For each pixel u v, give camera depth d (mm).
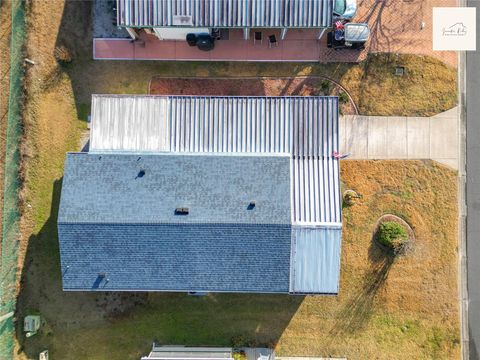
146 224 24938
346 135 29578
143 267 25766
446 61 29594
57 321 29203
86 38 29547
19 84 29000
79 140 29453
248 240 25234
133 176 25844
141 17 26703
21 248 29141
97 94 27000
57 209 29312
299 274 26016
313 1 26578
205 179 25844
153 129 26703
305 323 29203
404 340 29078
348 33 28172
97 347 29141
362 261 29297
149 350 29203
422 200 29438
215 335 29219
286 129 26641
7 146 28750
